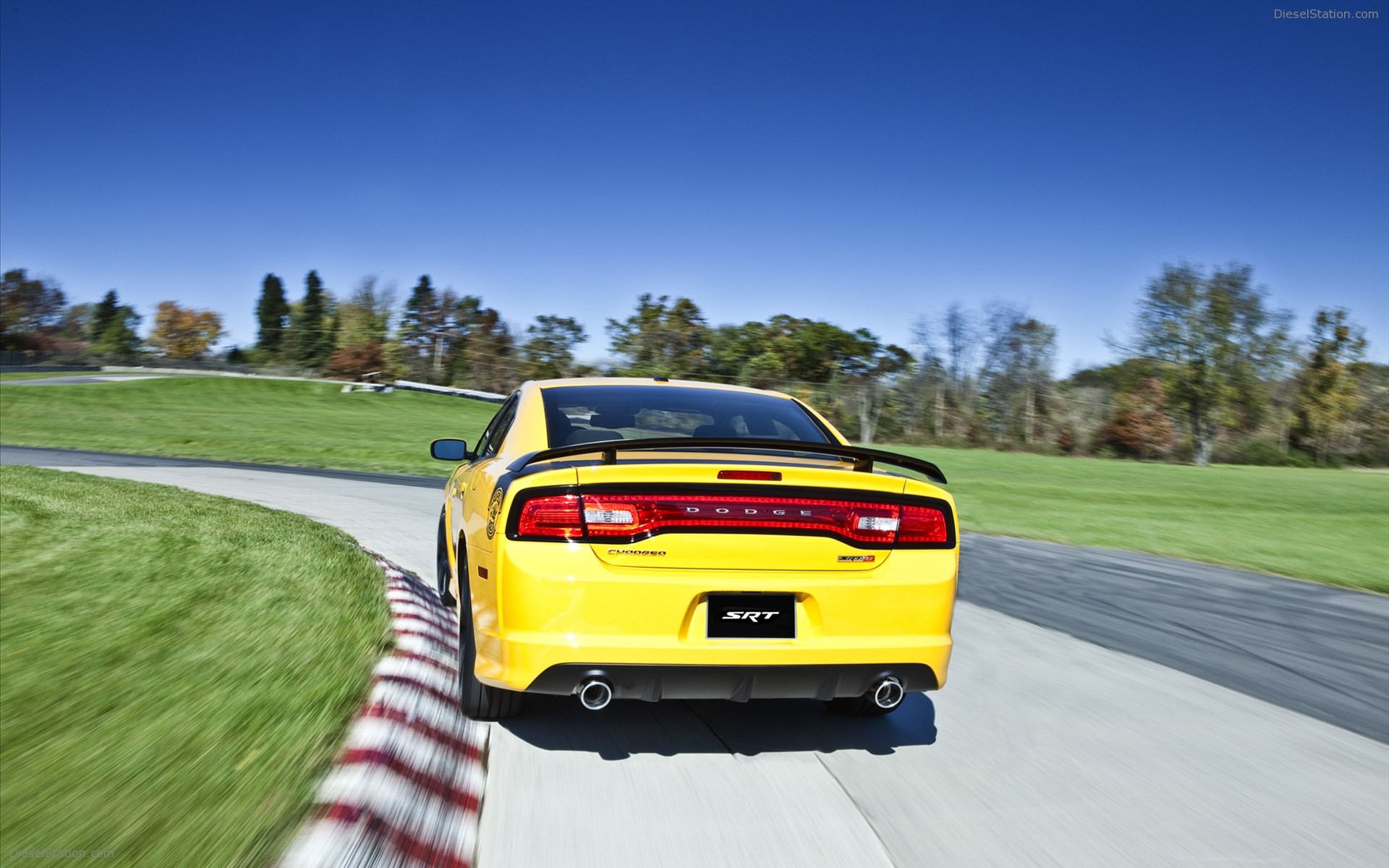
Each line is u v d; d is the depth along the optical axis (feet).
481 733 11.41
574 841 8.65
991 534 38.75
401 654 13.06
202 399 203.00
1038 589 24.72
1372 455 217.97
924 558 10.71
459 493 15.16
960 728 12.56
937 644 10.62
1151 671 16.30
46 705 10.35
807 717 12.71
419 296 310.24
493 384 266.77
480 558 11.00
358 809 8.13
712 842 8.77
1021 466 124.06
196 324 425.69
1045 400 204.85
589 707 9.93
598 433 12.17
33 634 13.15
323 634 13.78
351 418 151.43
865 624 10.36
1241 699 14.74
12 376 244.22
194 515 26.27
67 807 7.95
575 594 9.71
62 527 22.29
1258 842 9.36
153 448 67.97
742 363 253.03
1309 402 219.61
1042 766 11.23
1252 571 31.35
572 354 264.31
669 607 9.83
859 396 214.48
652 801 9.62
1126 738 12.48
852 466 11.38
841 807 9.73
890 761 11.16
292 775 8.70
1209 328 194.49
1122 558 32.30
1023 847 8.99
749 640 10.04
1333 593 26.63
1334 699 15.07
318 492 40.81
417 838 8.21
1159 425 197.36
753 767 10.74
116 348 444.55
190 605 15.16
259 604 15.48
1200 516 54.39
